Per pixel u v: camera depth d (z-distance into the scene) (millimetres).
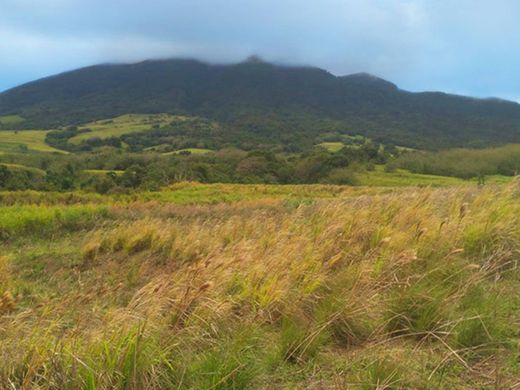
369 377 2572
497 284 3977
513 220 5375
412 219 5637
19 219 13430
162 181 42219
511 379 2543
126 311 3088
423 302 3396
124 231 10633
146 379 2520
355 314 3318
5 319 3254
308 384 2645
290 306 3506
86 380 2416
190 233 9414
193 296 3301
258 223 8234
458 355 2758
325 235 5055
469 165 54594
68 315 3496
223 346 2908
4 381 2418
